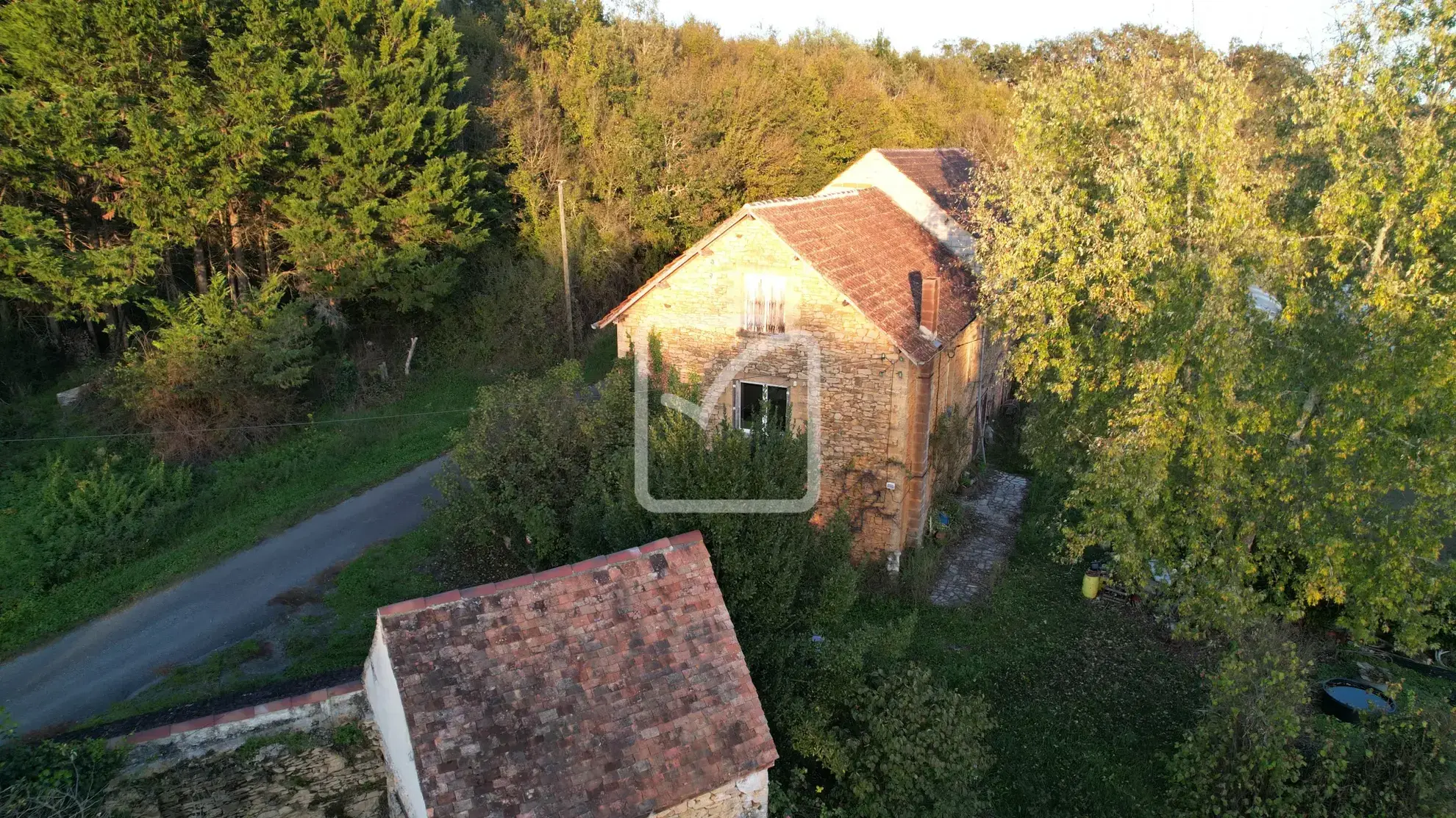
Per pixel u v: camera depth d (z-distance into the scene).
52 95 19.44
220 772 10.31
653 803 8.22
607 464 13.45
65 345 23.42
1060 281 15.41
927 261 21.12
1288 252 13.70
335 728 10.86
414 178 25.28
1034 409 18.62
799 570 11.33
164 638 14.57
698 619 9.62
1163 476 13.12
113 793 9.73
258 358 21.36
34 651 14.17
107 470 18.20
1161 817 11.89
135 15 19.59
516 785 7.95
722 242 17.52
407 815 9.86
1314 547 12.88
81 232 21.95
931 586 17.33
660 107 34.94
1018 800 12.41
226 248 24.09
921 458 17.12
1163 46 16.47
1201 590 13.68
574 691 8.70
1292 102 16.28
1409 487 12.37
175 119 20.86
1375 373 11.96
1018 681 14.63
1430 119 12.22
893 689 11.59
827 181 42.09
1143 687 14.42
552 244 30.44
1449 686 14.01
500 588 9.13
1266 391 13.09
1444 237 12.36
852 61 47.41
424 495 20.23
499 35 35.06
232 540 17.83
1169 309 13.41
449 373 27.75
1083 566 18.12
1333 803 11.01
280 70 21.86
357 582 16.28
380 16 25.05
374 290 25.58
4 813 8.74
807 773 11.59
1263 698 11.30
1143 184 14.33
